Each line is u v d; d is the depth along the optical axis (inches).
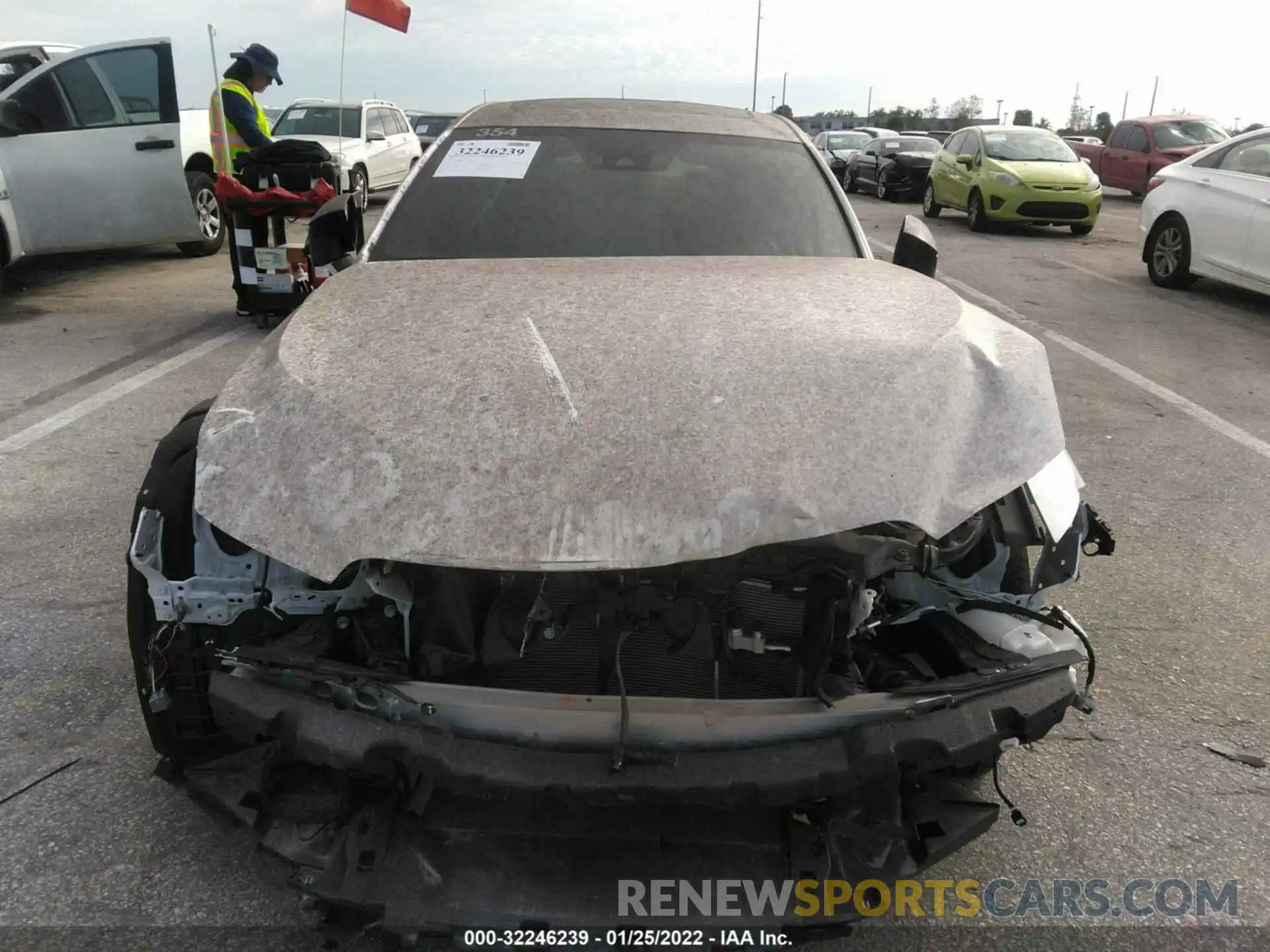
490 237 129.5
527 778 73.1
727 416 80.8
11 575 149.6
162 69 352.2
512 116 153.2
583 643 84.6
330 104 624.7
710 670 84.1
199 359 269.4
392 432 79.1
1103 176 871.1
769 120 162.6
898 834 77.5
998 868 99.0
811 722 76.5
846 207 142.7
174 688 90.0
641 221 132.9
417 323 95.9
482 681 84.7
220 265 416.5
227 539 86.8
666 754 74.5
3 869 93.0
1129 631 145.0
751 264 119.5
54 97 339.0
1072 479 96.1
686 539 73.6
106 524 167.6
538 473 76.1
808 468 78.0
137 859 94.8
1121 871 99.0
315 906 78.8
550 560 72.5
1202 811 107.7
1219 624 147.4
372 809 79.5
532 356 87.9
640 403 81.5
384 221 132.3
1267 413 248.5
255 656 78.9
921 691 79.0
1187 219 395.5
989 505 87.9
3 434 211.0
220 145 310.7
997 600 91.4
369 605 86.7
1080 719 123.7
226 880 92.7
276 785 80.4
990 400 88.7
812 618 82.0
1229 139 394.3
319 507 76.4
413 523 74.5
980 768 89.2
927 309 101.8
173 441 91.1
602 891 77.9
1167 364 293.9
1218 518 184.7
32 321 313.7
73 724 114.6
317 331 95.0
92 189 345.7
